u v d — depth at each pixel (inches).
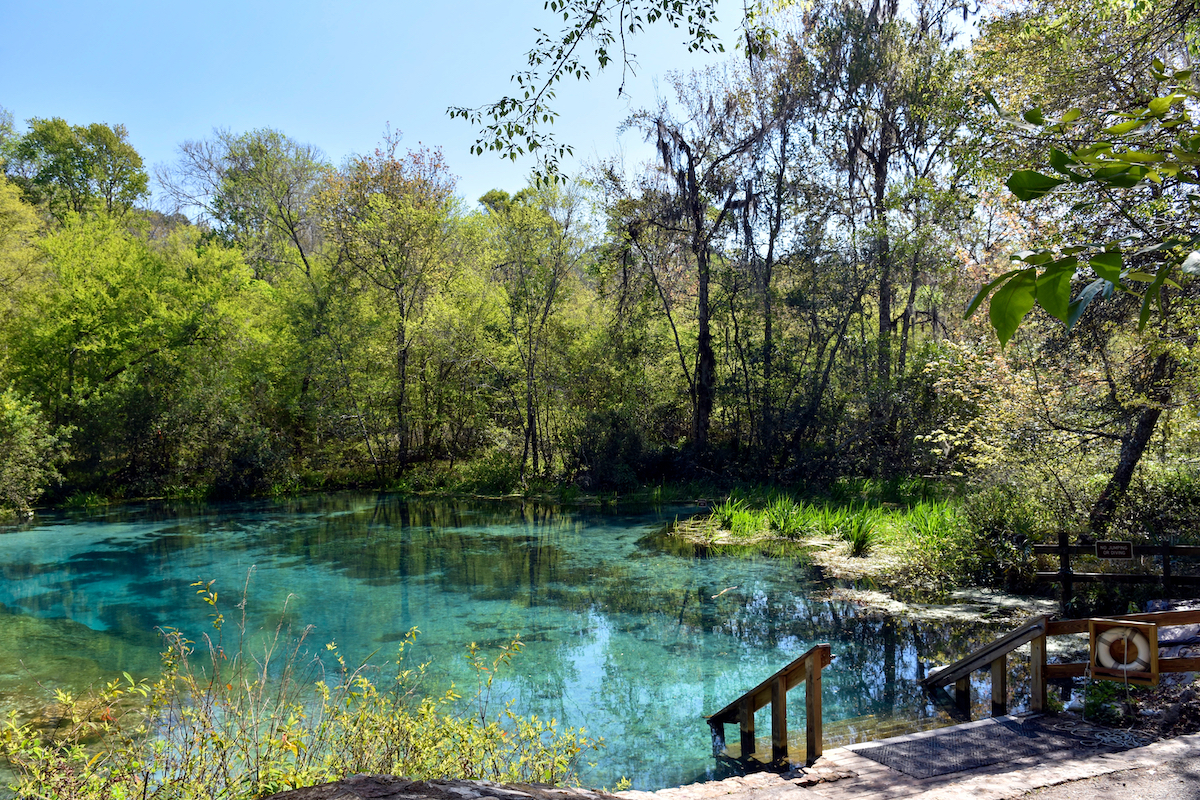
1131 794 166.9
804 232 958.4
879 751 228.4
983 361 494.9
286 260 1237.7
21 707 327.0
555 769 211.5
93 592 534.6
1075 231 354.6
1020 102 458.3
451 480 1091.3
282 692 211.5
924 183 805.2
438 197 1141.1
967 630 404.8
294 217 1274.6
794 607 470.9
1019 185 46.0
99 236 1121.4
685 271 1064.2
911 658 372.2
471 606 490.6
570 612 474.6
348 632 437.4
